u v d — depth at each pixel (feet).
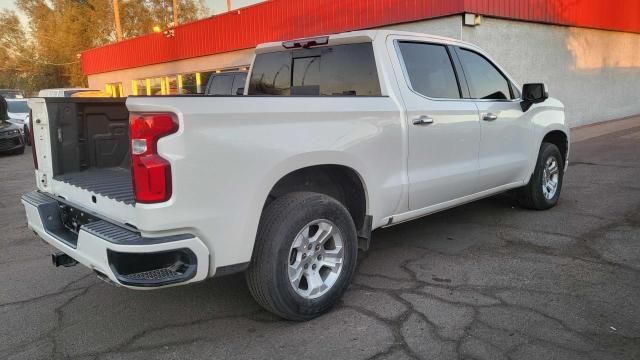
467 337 10.62
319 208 11.30
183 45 67.97
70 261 11.76
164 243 9.27
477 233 17.63
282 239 10.76
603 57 51.85
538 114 18.98
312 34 48.57
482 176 16.34
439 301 12.35
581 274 13.74
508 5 39.11
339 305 12.30
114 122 14.47
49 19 142.82
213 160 9.67
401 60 14.08
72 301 13.10
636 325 10.93
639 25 55.47
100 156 14.28
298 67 15.85
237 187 10.05
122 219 10.04
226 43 60.70
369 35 13.84
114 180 12.42
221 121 9.75
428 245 16.56
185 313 12.22
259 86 17.15
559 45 45.70
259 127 10.34
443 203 15.31
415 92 14.10
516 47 41.24
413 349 10.23
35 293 13.70
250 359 10.11
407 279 13.79
